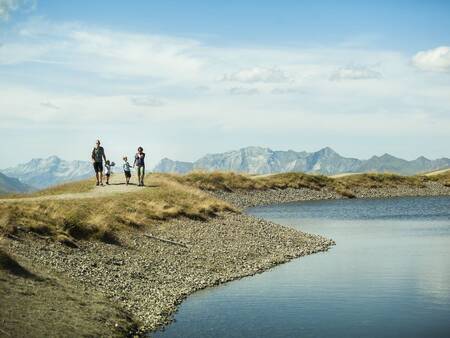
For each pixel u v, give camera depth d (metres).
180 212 44.22
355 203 81.62
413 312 22.08
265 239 41.50
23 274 21.47
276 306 23.27
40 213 30.88
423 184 101.19
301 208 75.25
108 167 53.47
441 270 30.27
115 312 20.42
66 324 17.80
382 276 29.03
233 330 19.98
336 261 34.16
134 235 34.44
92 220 32.62
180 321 21.14
